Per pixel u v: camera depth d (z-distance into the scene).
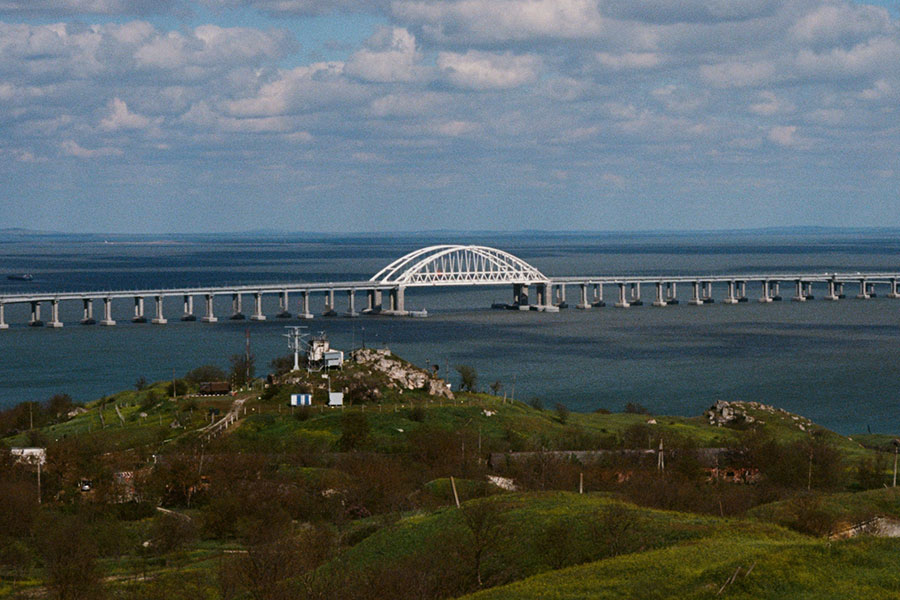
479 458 155.50
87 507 129.75
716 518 103.25
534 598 78.69
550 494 114.81
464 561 93.25
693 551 86.50
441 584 89.88
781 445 163.88
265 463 143.88
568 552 93.62
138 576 103.75
